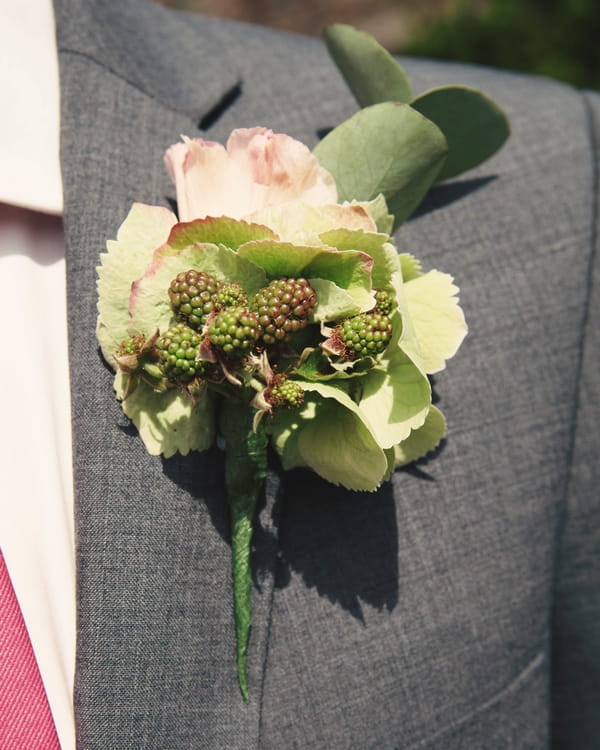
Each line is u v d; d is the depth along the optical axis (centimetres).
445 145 30
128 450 29
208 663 30
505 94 39
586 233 37
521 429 35
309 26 162
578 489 37
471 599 33
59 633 30
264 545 31
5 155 31
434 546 33
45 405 30
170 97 34
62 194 31
